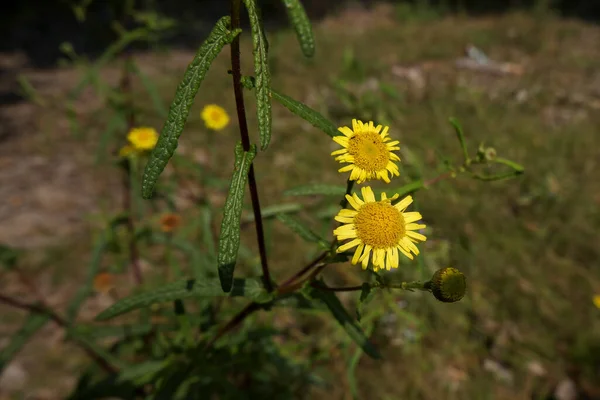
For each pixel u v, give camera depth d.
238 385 0.25
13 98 0.59
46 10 0.90
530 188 0.41
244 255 0.27
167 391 0.18
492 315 0.31
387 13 1.03
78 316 0.30
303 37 0.13
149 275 0.32
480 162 0.16
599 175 0.44
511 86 0.61
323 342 0.29
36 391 0.27
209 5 0.99
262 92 0.11
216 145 0.47
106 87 0.27
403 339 0.28
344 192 0.16
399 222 0.13
